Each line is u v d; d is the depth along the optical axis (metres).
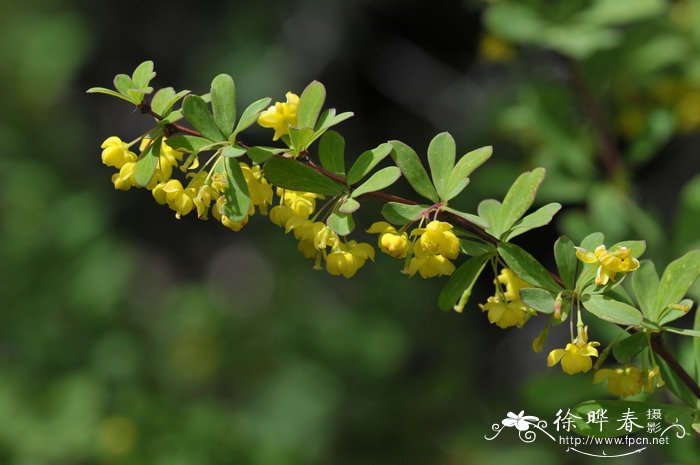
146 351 8.20
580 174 4.88
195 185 2.44
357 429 7.68
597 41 4.59
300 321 8.45
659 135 4.85
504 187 5.07
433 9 10.09
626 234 4.71
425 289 8.59
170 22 10.32
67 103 10.42
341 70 10.23
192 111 2.40
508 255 2.39
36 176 8.70
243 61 9.46
